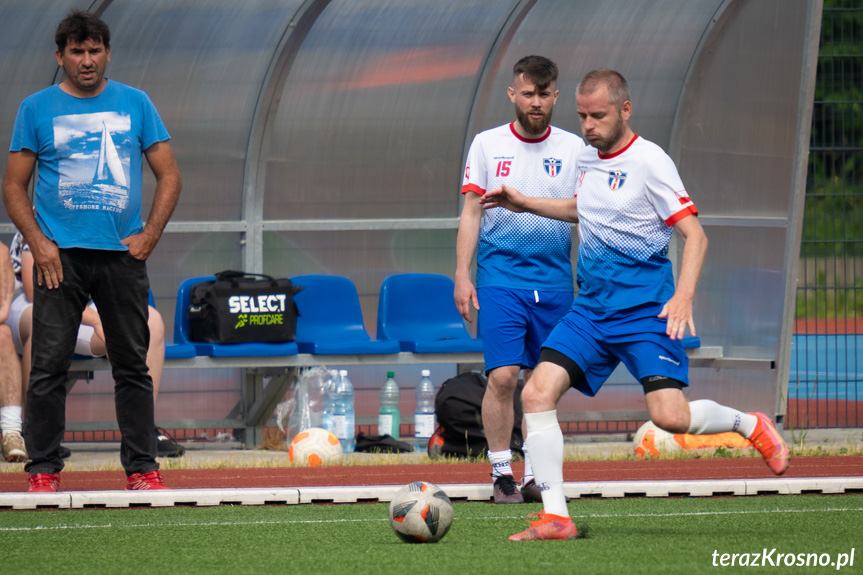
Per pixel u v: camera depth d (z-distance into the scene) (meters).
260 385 35.38
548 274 21.47
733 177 36.19
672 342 16.48
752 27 35.19
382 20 35.19
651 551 15.27
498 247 21.55
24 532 17.66
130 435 21.56
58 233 20.80
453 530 17.58
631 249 16.52
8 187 20.88
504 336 21.20
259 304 31.92
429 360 33.34
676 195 16.17
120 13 33.16
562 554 15.06
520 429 29.31
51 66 33.50
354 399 36.41
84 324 30.44
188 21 33.75
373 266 37.84
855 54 41.31
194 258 36.25
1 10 32.06
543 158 21.80
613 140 16.50
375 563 14.56
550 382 16.56
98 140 20.94
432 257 38.34
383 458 29.89
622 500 21.30
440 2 34.84
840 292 78.25
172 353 30.94
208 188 35.91
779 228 34.56
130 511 20.19
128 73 34.38
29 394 21.12
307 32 34.16
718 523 18.14
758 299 35.38
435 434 30.36
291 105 36.06
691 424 16.50
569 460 29.45
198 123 35.44
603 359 16.86
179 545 16.33
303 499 21.34
